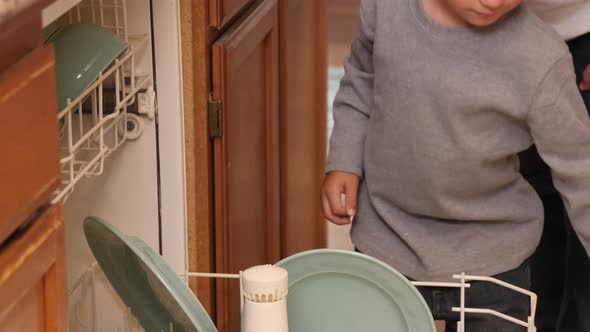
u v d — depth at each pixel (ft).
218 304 5.04
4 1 2.61
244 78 5.31
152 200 4.88
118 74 4.35
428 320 4.20
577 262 5.70
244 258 5.46
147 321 4.39
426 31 4.65
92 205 4.91
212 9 4.66
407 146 4.83
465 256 5.00
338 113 5.40
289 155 6.67
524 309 5.17
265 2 5.85
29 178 2.87
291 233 6.83
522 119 4.66
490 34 4.55
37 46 2.98
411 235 5.02
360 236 5.27
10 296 2.78
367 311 4.30
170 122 4.76
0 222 2.65
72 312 5.01
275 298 3.65
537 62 4.50
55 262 3.14
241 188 5.33
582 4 5.11
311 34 7.32
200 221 4.91
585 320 5.75
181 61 4.68
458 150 4.71
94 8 4.64
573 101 4.63
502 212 4.97
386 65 4.78
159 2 4.58
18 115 2.77
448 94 4.59
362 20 5.02
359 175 5.26
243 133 5.33
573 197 4.79
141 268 3.99
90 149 4.38
